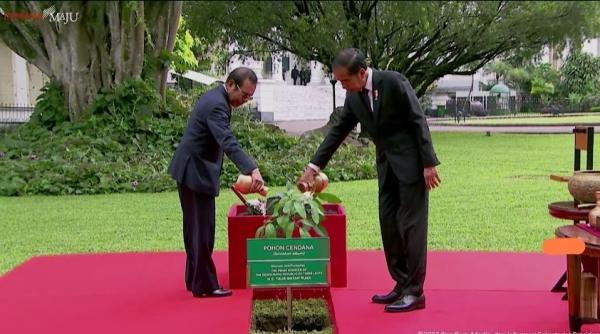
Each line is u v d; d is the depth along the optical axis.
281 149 8.52
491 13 6.15
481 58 8.11
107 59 8.17
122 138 8.38
